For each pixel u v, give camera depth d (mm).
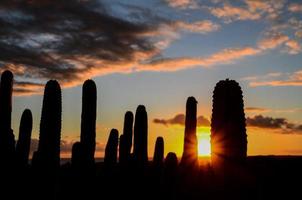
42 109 11555
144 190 16734
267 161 21000
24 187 12453
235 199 7629
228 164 7750
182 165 16375
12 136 12930
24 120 14922
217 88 7988
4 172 12406
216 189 7824
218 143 7867
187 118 16688
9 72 12641
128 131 17641
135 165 16875
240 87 7949
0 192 12328
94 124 12953
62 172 16031
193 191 14820
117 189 16719
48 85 11539
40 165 11383
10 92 12672
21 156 14664
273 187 15859
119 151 17734
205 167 14867
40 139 11484
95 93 12977
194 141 16516
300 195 15234
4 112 12492
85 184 12844
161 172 18000
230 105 7848
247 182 7672
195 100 16688
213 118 7996
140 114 16906
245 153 7844
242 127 7859
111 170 17328
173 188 16422
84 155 12828
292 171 18469
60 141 11703
